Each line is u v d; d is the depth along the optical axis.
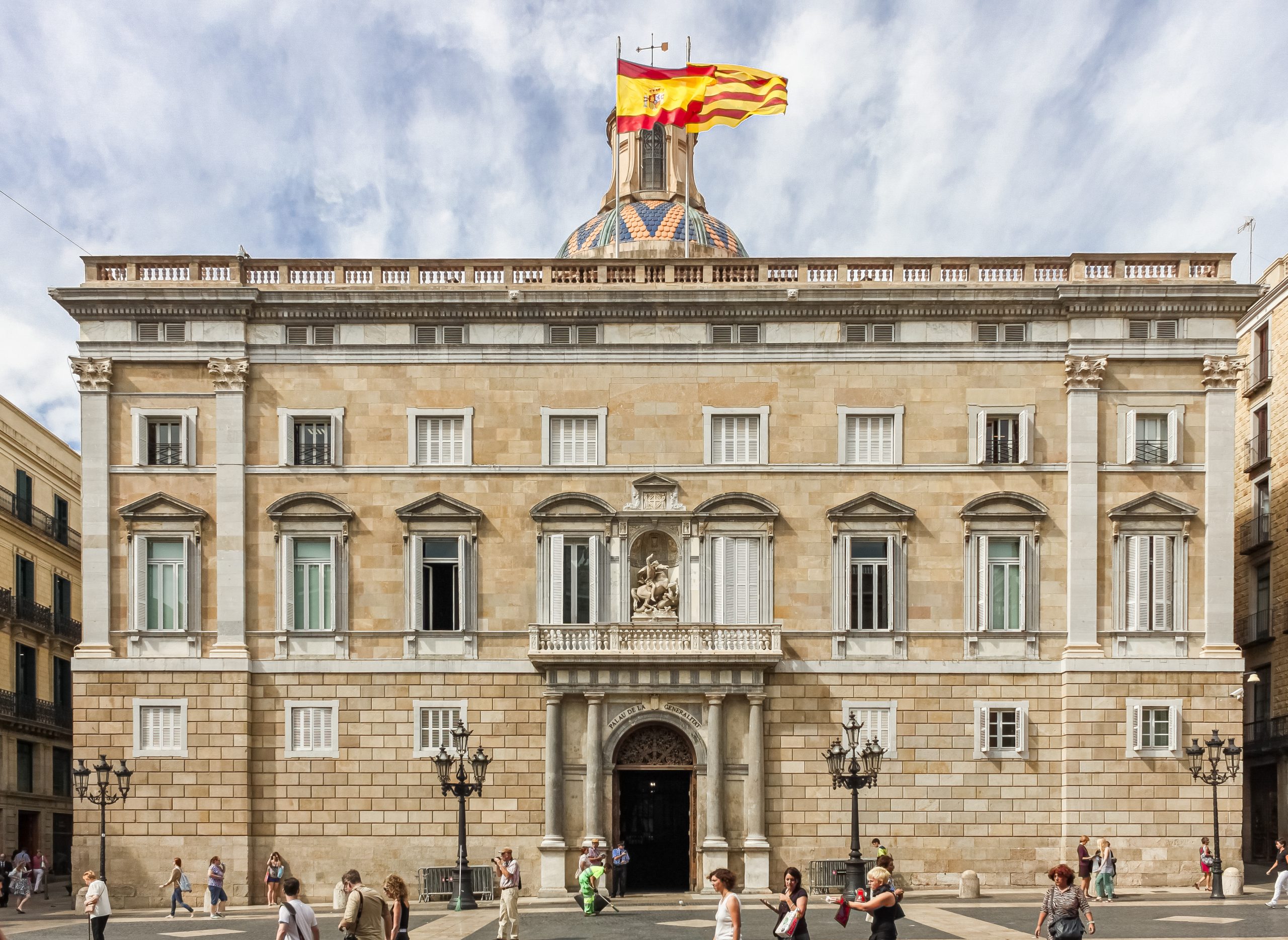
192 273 50.66
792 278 51.22
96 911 33.72
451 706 48.38
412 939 35.31
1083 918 38.03
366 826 47.84
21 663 64.12
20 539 64.50
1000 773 47.88
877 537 49.06
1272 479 60.84
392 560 49.19
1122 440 49.31
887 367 49.97
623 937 35.03
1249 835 62.31
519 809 47.78
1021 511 48.88
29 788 64.69
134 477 49.41
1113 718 47.62
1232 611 48.25
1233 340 49.28
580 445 50.00
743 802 47.44
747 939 34.69
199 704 47.91
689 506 49.38
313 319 50.31
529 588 49.03
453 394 50.06
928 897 45.25
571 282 51.34
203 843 47.16
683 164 79.62
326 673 48.53
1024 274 50.81
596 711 47.38
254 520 49.38
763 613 48.66
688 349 50.06
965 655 48.47
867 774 42.00
